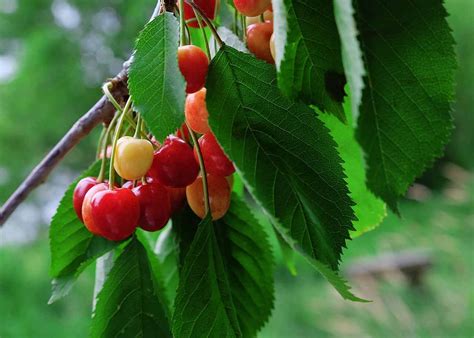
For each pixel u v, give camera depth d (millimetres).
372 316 2094
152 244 563
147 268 472
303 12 377
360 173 491
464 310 1956
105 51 4430
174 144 434
